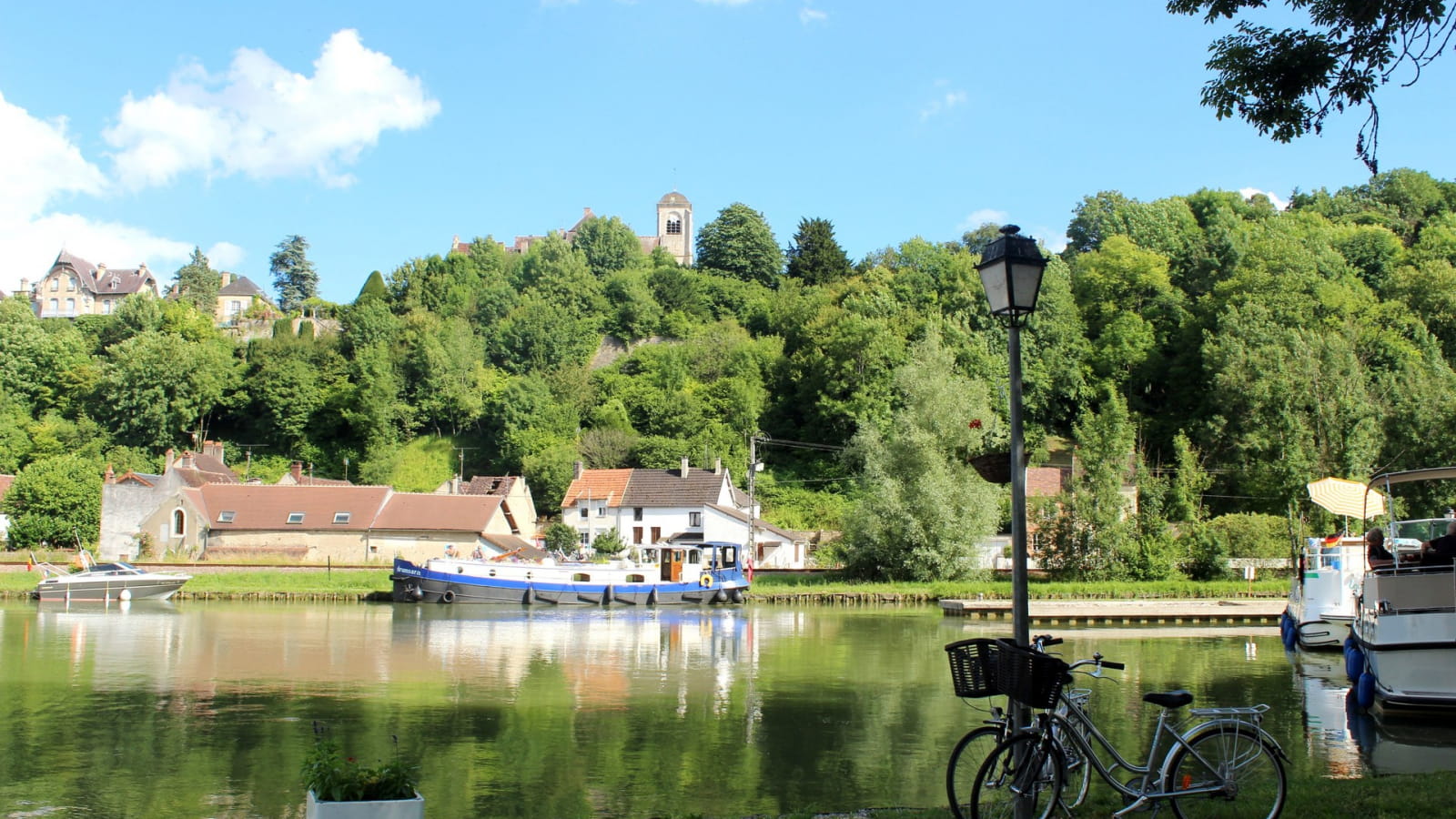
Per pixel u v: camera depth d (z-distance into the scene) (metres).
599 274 156.50
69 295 168.38
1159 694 10.53
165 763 18.28
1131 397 91.19
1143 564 61.28
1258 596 57.44
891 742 20.25
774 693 26.19
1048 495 69.38
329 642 36.84
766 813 15.16
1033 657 9.63
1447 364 73.62
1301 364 70.25
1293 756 18.12
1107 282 98.31
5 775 17.38
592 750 19.44
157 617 46.31
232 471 88.88
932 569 61.69
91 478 77.12
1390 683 20.70
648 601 56.59
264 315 145.50
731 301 136.50
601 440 98.94
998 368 87.00
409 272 144.50
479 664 31.09
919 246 115.81
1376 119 13.22
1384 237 98.00
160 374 104.00
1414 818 10.65
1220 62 13.82
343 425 108.81
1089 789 14.07
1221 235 101.62
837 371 93.62
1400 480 22.02
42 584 53.47
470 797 16.08
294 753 18.97
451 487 89.00
